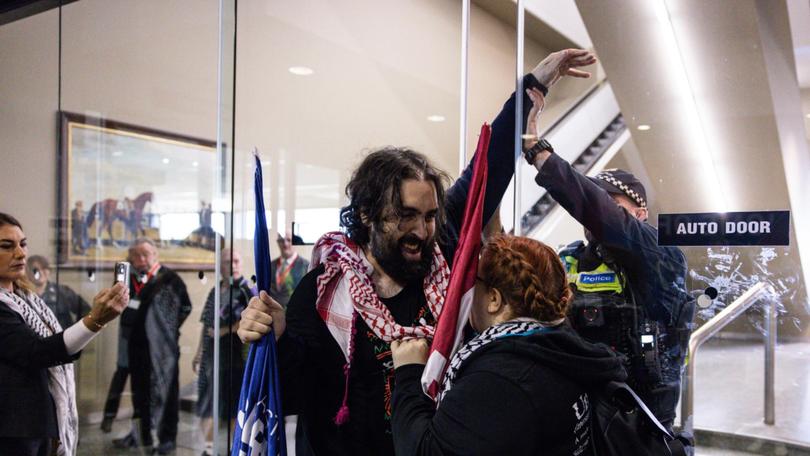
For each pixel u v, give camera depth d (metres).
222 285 2.25
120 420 3.00
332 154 4.29
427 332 1.21
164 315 3.10
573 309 1.42
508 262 1.09
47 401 2.11
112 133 3.00
